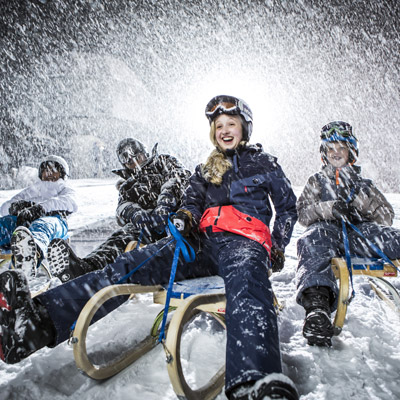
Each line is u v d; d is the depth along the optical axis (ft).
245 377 4.52
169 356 5.00
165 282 6.86
